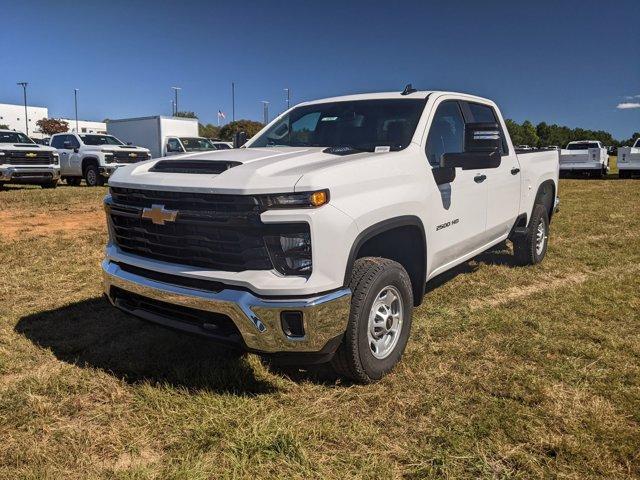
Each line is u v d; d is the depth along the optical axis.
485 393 3.16
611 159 46.44
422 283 3.76
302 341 2.77
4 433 2.75
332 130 4.22
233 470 2.46
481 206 4.59
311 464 2.51
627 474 2.42
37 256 6.54
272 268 2.79
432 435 2.72
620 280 5.48
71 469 2.48
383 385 3.26
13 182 15.04
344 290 2.90
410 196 3.43
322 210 2.77
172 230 3.03
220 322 2.94
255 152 3.61
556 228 8.84
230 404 3.00
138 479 2.39
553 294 5.04
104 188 16.52
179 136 24.52
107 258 3.56
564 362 3.54
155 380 3.31
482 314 4.48
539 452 2.58
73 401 3.06
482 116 4.99
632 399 3.04
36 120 91.88
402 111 4.07
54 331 4.09
